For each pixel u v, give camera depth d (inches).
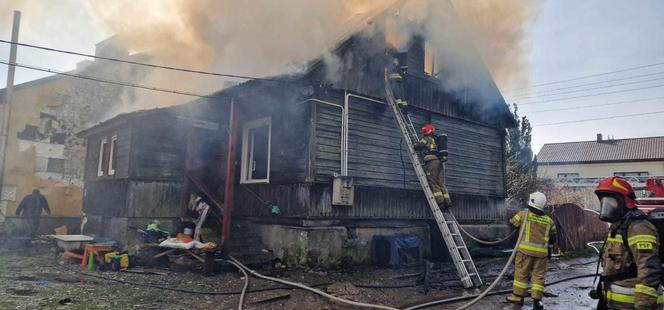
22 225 535.8
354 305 223.8
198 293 245.1
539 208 231.5
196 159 424.2
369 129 382.0
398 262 349.4
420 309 224.8
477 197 477.1
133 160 395.9
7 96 494.0
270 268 329.7
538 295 223.5
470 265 290.2
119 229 394.6
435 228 412.2
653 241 110.0
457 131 466.3
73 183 594.6
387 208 386.6
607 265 121.6
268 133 389.7
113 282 270.4
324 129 349.7
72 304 213.2
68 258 351.9
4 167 534.6
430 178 340.8
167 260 338.6
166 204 407.2
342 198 339.6
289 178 355.6
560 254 467.2
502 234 490.0
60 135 588.7
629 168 1492.4
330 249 338.3
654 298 106.3
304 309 221.5
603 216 121.7
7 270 307.9
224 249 331.3
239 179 408.8
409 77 414.0
